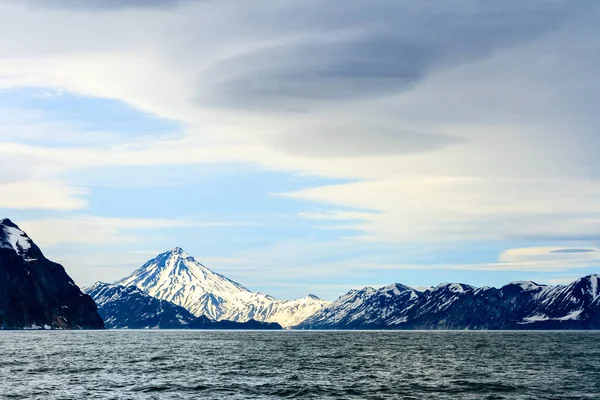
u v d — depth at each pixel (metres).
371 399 83.94
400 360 151.75
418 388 94.81
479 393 89.75
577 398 85.25
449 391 91.62
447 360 151.88
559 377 110.31
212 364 135.25
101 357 154.00
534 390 92.75
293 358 156.88
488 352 189.25
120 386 94.94
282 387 94.50
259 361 145.25
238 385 96.62
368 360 151.12
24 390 90.38
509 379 107.19
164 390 90.69
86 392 88.56
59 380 102.25
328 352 188.00
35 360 141.50
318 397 85.25
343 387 95.38
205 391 89.88
